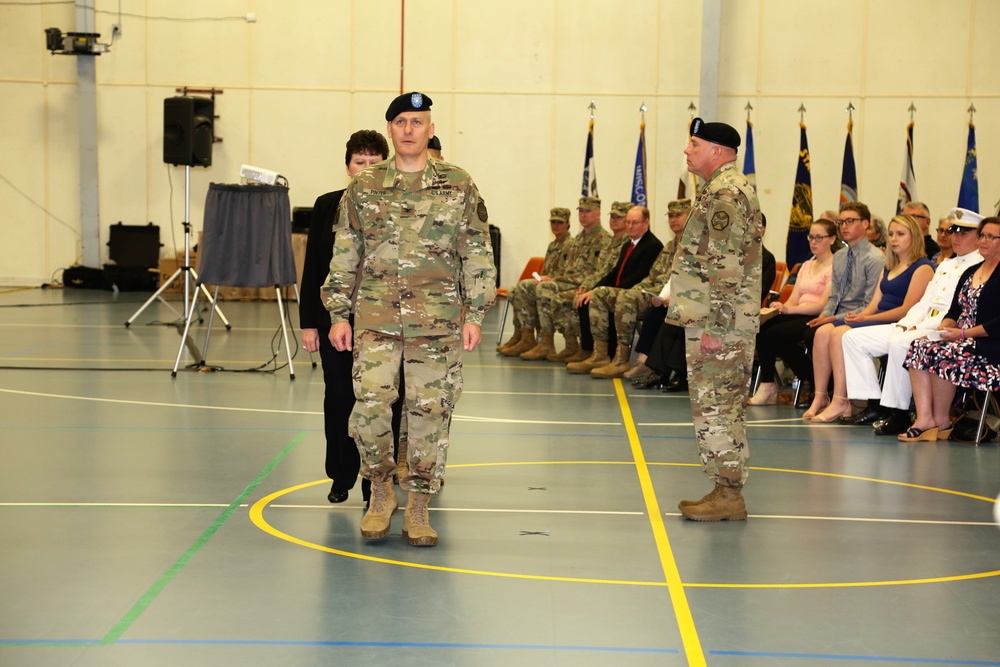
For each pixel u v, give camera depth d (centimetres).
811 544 427
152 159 1619
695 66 1571
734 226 438
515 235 1623
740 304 454
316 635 319
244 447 593
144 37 1600
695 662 302
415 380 410
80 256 1648
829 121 1549
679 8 1564
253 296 1541
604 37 1580
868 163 1548
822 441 646
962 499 504
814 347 730
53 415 677
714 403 457
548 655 305
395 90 1606
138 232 1606
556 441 628
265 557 397
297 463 557
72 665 293
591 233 1004
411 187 403
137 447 588
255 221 833
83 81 1595
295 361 936
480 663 299
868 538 436
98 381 812
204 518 450
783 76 1553
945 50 1519
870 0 1526
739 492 464
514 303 1030
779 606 352
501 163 1612
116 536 421
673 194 1591
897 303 706
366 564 391
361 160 451
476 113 1606
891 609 351
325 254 455
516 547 416
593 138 1566
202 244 836
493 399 775
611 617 338
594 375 897
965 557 411
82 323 1193
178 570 380
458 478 532
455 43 1597
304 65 1606
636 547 419
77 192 1639
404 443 499
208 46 1603
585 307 951
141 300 1471
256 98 1611
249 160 1622
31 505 466
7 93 1617
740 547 421
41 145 1630
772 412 757
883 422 675
